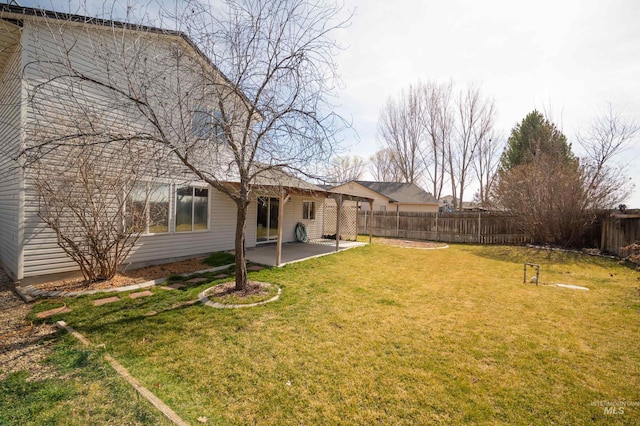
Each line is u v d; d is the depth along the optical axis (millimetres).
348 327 4164
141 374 2979
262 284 6113
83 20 4945
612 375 3047
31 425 2258
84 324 4176
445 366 3184
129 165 6082
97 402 2533
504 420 2398
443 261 9688
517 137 24281
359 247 12320
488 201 15438
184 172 5117
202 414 2438
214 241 9359
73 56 6043
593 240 12086
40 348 3533
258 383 2861
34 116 5691
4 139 6891
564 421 2395
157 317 4434
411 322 4371
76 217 6188
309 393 2721
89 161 5934
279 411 2486
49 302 5051
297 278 6844
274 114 4875
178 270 7328
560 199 12203
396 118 29453
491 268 8562
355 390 2762
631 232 9836
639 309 5008
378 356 3385
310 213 14719
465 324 4316
